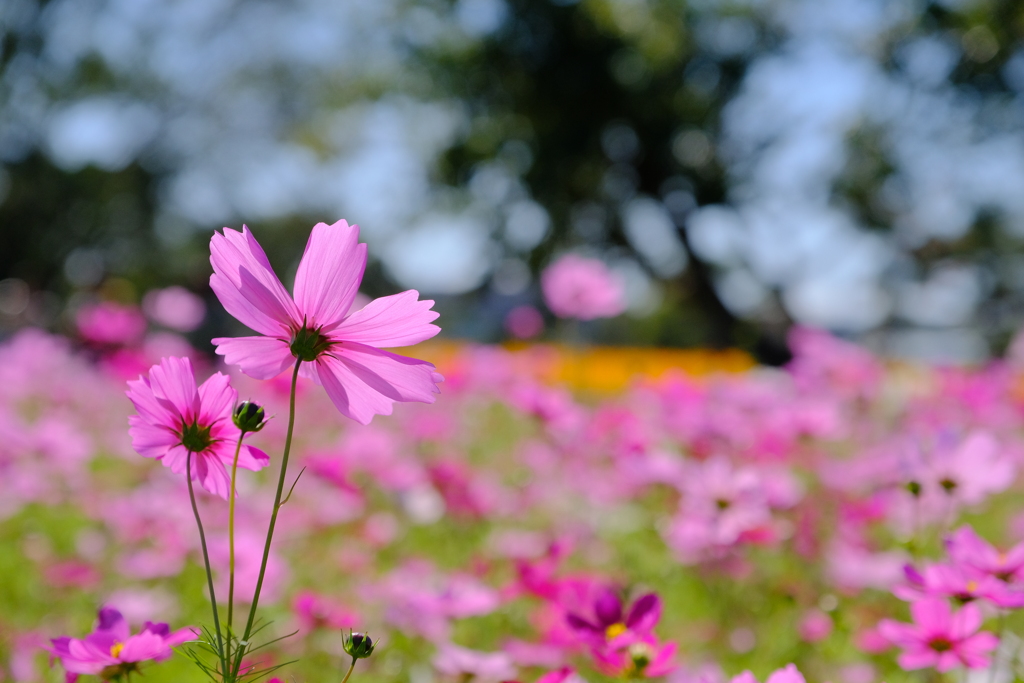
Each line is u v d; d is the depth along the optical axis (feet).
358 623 6.14
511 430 16.75
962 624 4.44
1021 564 4.41
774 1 66.28
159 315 16.34
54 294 86.94
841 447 14.14
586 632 4.40
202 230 92.43
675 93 67.62
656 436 11.96
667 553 9.18
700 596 7.99
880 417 15.96
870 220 66.08
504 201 70.74
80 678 4.26
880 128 64.18
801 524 8.71
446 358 20.38
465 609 5.90
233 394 3.60
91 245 89.56
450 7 68.85
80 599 7.53
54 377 18.37
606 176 71.15
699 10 66.28
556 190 68.90
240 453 3.63
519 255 70.13
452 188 70.08
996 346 72.49
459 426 15.71
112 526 9.67
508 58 67.92
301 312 3.48
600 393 25.46
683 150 70.18
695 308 77.25
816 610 7.22
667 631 6.73
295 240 99.35
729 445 11.14
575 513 10.52
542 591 6.01
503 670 4.98
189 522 8.56
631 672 4.21
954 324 75.51
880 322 72.54
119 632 3.85
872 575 7.61
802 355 16.15
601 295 11.25
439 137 71.97
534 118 68.49
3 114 80.02
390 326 3.53
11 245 86.02
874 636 6.40
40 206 85.71
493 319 48.88
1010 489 12.44
